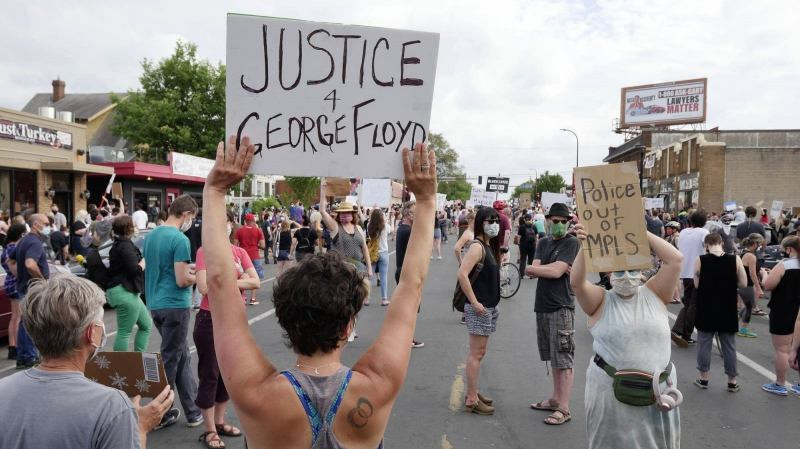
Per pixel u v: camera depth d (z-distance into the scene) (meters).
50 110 21.83
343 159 2.01
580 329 8.87
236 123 1.96
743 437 4.81
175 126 38.59
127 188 25.64
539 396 5.73
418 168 1.88
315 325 1.53
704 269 6.05
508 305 10.99
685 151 37.28
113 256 5.11
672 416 3.10
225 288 1.60
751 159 35.41
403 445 4.55
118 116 40.66
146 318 5.35
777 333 5.93
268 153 1.98
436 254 22.06
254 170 1.98
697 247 8.09
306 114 1.99
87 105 52.50
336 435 1.48
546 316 5.10
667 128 58.69
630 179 3.12
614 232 3.15
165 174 26.30
